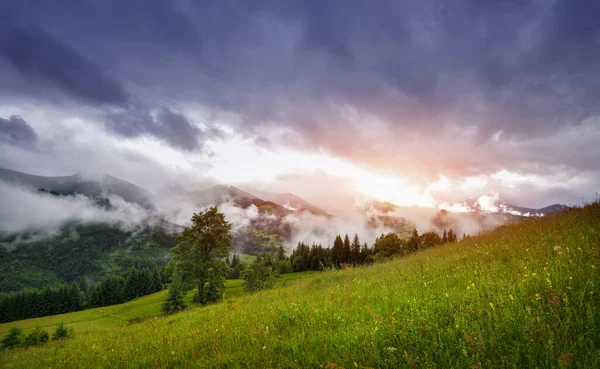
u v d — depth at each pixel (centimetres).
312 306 780
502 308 460
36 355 998
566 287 470
